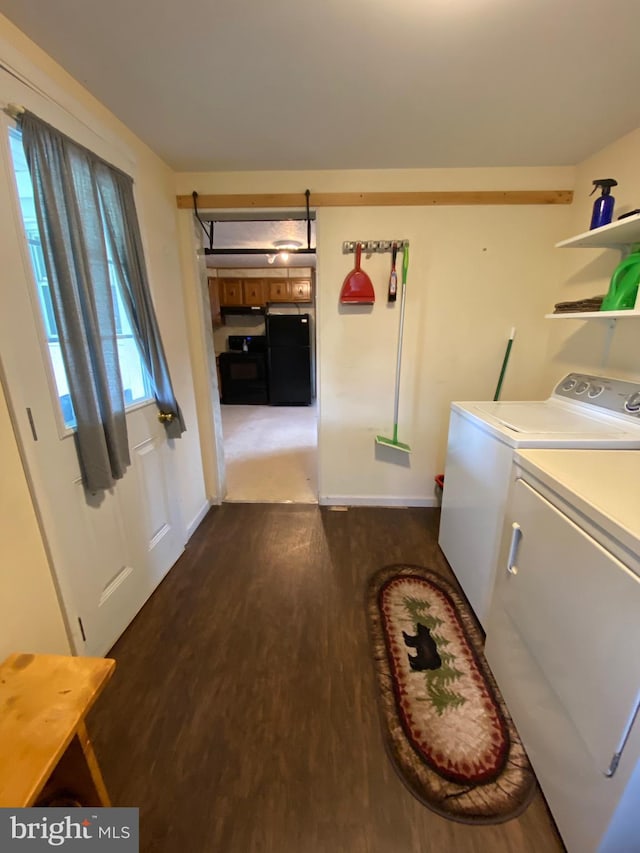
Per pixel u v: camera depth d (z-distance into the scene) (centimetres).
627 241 169
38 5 103
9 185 107
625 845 84
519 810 106
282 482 321
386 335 248
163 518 202
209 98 149
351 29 114
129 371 172
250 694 139
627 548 80
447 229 228
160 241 203
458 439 195
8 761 74
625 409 158
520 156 204
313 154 201
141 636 164
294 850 98
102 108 151
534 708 114
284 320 580
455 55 125
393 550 226
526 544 121
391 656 154
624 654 78
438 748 121
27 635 116
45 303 122
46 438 121
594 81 139
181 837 100
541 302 238
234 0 103
